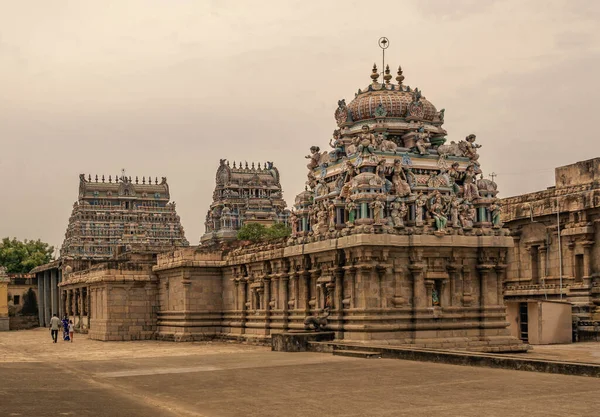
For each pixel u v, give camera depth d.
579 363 30.03
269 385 29.17
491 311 47.69
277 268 55.09
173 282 65.69
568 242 61.78
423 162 50.34
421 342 45.41
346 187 48.44
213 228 169.00
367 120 52.88
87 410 24.02
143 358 43.59
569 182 63.56
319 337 46.03
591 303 59.06
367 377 30.77
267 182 172.88
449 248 46.97
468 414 22.09
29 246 160.75
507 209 67.81
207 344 58.47
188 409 24.28
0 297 110.44
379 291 45.25
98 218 172.12
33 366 39.47
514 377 29.69
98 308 70.62
